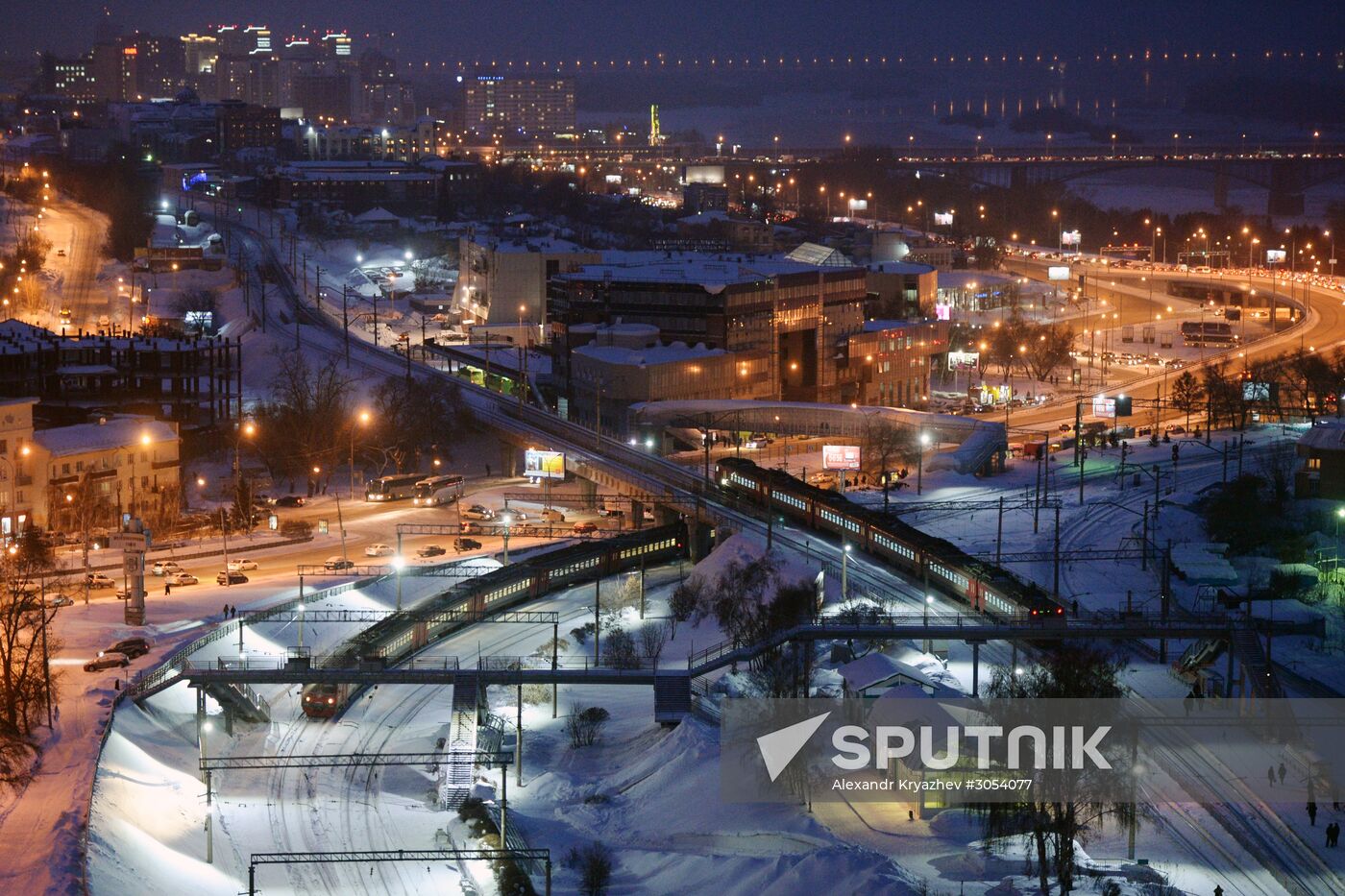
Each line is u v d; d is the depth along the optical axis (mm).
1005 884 131875
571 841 146375
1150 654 195250
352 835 148375
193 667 178750
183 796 155375
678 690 172500
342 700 182375
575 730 174375
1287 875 136125
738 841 143250
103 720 162500
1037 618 184625
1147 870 135125
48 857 131750
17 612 174875
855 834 143625
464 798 155000
